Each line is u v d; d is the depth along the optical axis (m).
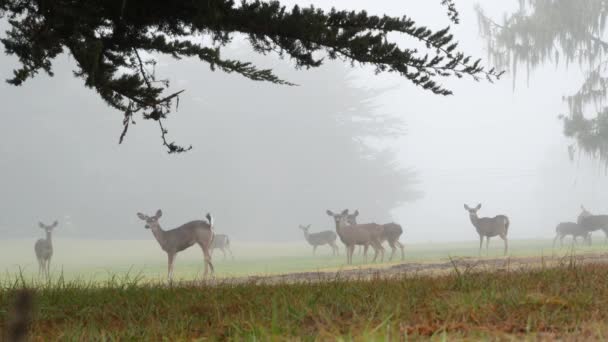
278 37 30.20
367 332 11.87
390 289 21.00
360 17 29.78
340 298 18.98
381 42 29.17
